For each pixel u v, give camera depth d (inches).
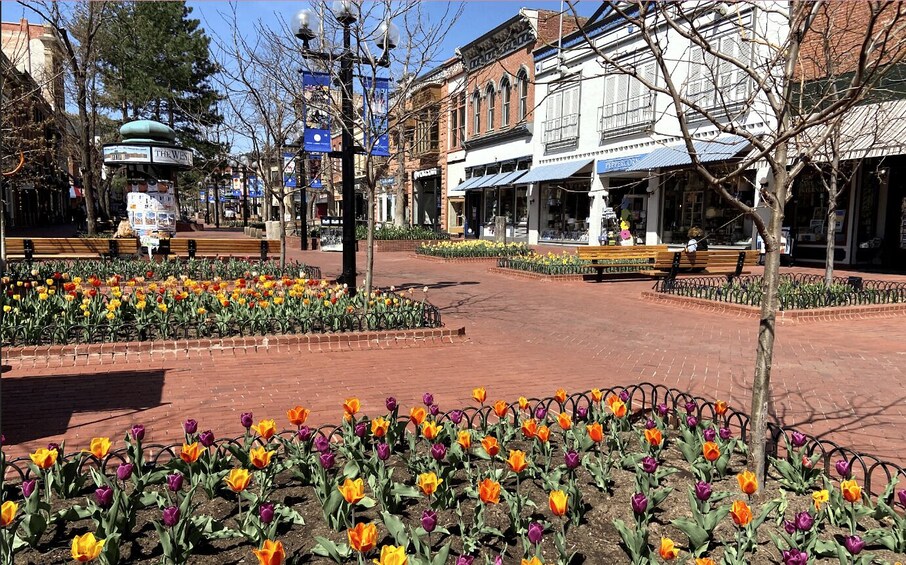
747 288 431.8
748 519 101.9
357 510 124.0
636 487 126.9
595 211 954.1
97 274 440.1
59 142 1045.2
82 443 170.4
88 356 256.1
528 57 1107.9
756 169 673.6
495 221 1177.4
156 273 451.8
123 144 550.0
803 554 90.3
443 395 220.8
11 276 367.6
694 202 805.2
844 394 228.8
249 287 339.0
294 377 239.6
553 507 98.8
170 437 175.5
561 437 163.8
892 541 111.1
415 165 1584.6
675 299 437.4
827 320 376.5
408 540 103.6
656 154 792.9
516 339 321.7
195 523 109.7
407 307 326.3
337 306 320.5
